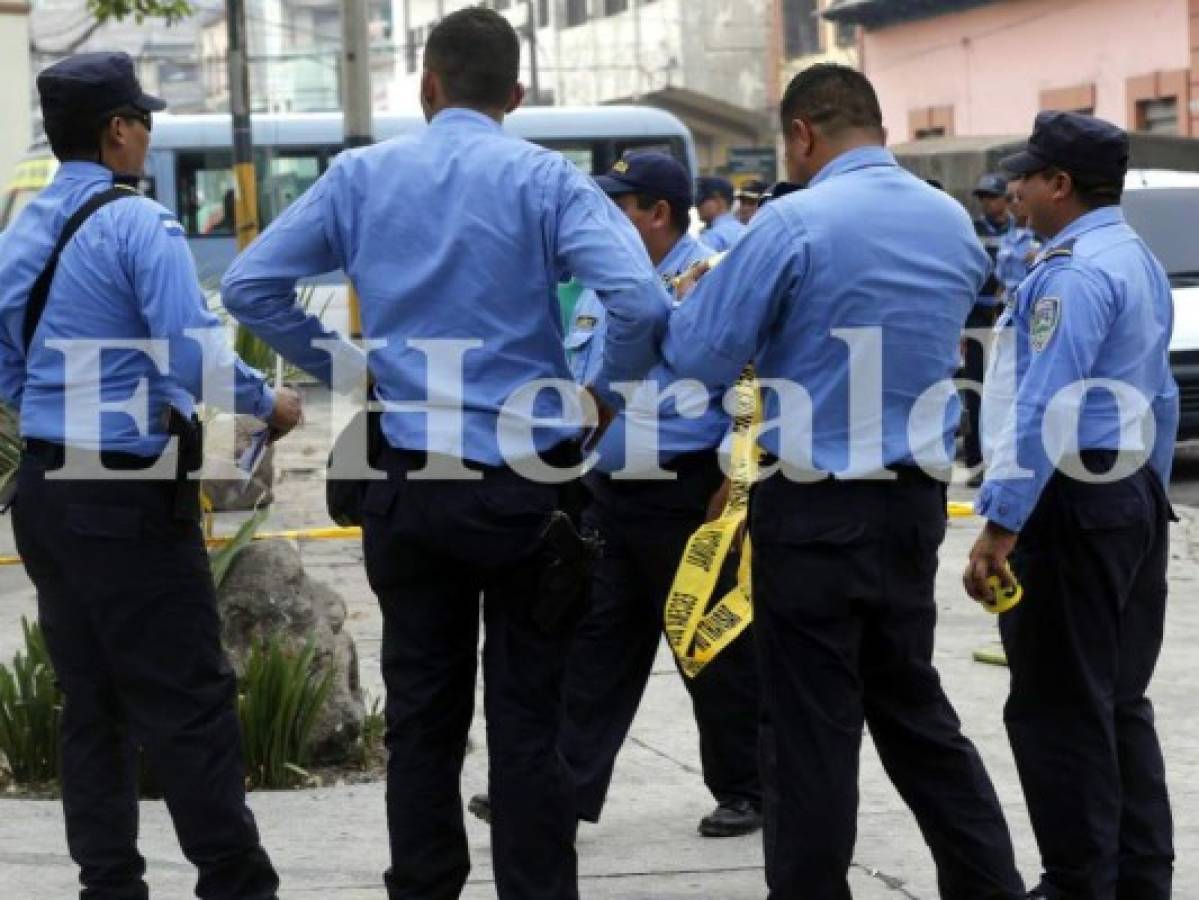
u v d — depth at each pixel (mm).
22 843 7387
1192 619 11688
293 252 5824
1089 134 6117
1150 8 36062
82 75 6000
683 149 32156
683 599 7012
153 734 5977
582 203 5707
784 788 5750
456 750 5969
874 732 5961
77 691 6133
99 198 5953
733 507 6996
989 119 41625
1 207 30109
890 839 7469
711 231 11547
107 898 6188
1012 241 17484
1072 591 6137
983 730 9070
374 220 5746
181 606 5965
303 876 7031
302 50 91688
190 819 5984
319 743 8328
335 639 8680
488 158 5742
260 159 31234
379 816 7738
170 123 30984
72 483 5910
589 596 5812
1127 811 6406
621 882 7020
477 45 5801
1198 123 34781
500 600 5816
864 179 5801
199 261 30844
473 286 5680
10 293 5988
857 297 5688
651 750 8797
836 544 5672
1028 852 7293
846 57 55531
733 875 7094
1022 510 5910
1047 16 39312
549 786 5816
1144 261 6199
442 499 5672
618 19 67500
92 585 5918
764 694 5852
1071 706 6184
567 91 70875
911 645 5824
